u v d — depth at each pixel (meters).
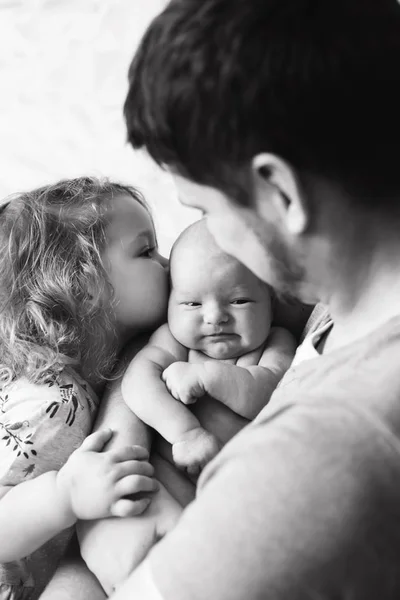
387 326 0.56
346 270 0.59
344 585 0.47
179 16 0.53
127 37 2.48
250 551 0.47
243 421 1.05
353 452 0.48
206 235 1.08
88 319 1.18
